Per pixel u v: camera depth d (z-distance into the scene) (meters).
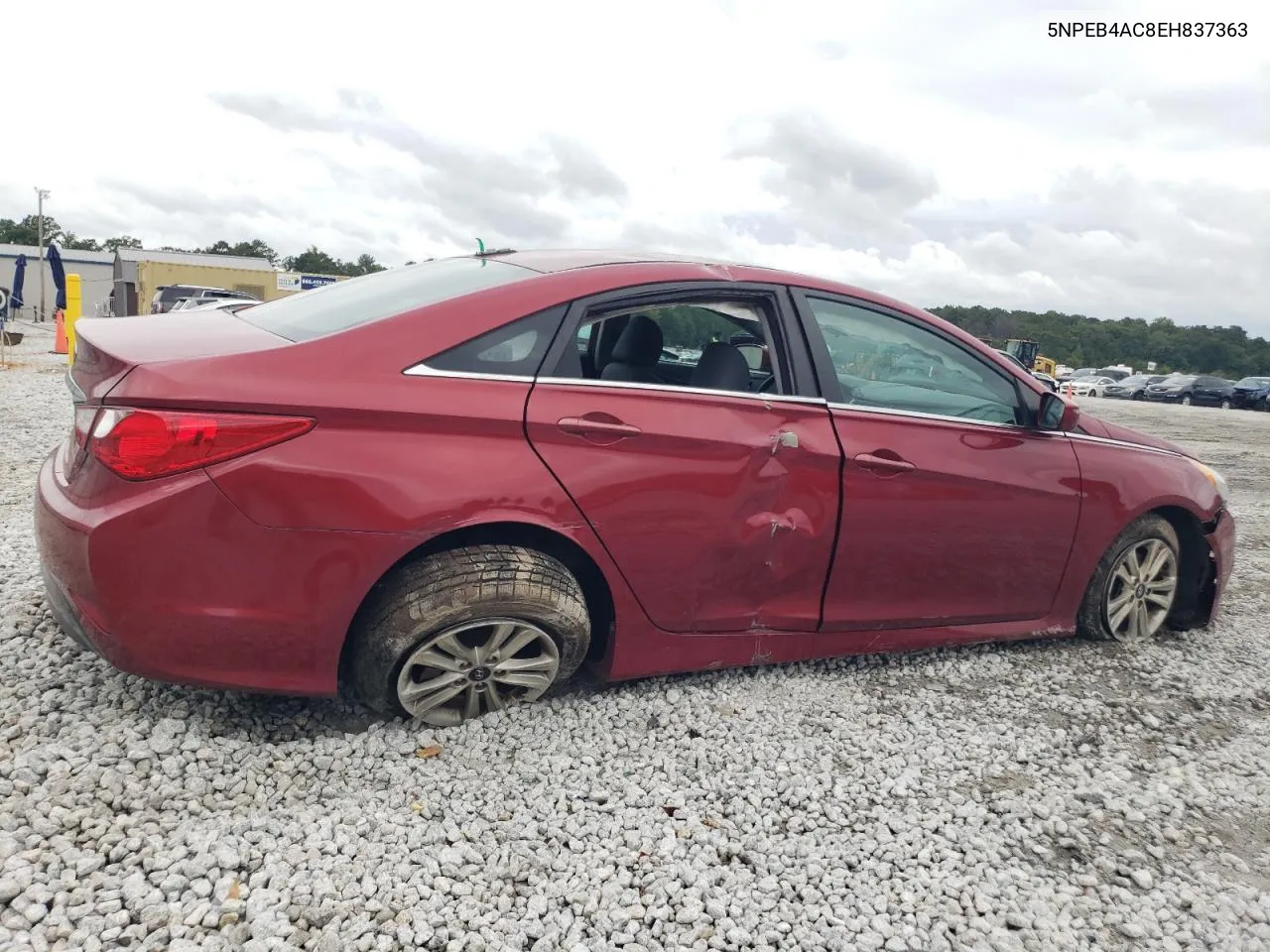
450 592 2.47
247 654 2.35
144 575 2.22
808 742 2.89
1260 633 4.41
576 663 2.82
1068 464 3.58
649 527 2.75
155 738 2.44
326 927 1.88
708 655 3.03
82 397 2.37
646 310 2.88
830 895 2.18
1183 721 3.32
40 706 2.55
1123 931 2.16
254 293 34.31
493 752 2.62
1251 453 13.41
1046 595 3.66
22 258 35.06
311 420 2.32
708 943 1.99
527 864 2.18
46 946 1.74
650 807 2.46
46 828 2.05
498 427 2.52
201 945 1.80
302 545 2.32
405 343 2.49
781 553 3.01
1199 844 2.54
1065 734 3.11
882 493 3.13
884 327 3.29
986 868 2.34
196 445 2.21
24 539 4.07
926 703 3.26
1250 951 2.12
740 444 2.87
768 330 3.06
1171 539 3.97
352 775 2.44
